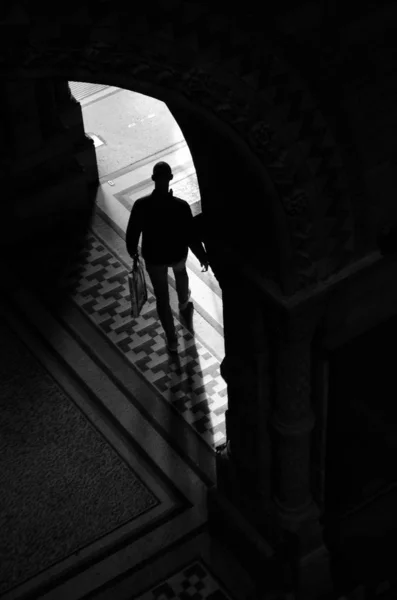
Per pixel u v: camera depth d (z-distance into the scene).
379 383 5.41
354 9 3.76
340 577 6.13
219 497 6.23
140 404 7.28
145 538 6.50
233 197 4.44
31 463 6.91
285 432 5.21
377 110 4.06
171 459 6.93
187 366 7.54
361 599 6.11
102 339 7.76
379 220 4.48
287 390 5.06
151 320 7.90
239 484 5.95
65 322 7.91
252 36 3.64
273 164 3.96
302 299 4.48
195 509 6.63
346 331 4.97
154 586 6.29
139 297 7.23
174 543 6.47
